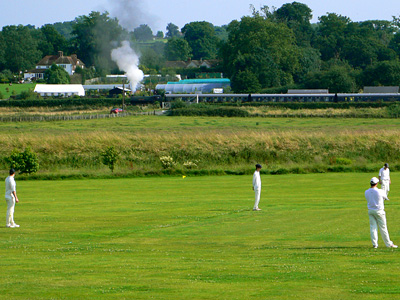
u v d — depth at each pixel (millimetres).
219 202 67125
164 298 25625
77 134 142875
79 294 26453
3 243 42781
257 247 39625
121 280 29188
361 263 32688
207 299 25375
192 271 31234
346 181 91750
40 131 176875
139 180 100188
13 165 107125
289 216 53906
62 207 64125
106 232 47812
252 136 136000
